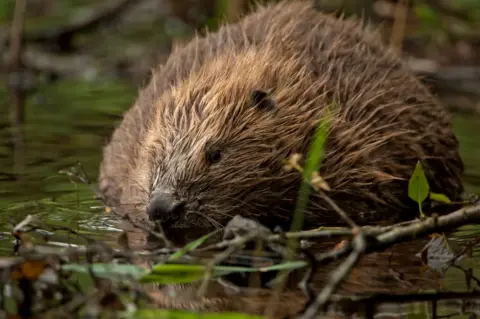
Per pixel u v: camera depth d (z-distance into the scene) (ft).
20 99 56.59
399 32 54.80
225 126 32.07
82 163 40.98
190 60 36.35
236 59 34.22
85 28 68.95
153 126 33.37
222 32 37.60
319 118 33.01
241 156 32.01
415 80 36.96
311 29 36.60
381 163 33.50
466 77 59.62
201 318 21.18
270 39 35.17
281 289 24.36
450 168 36.47
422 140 35.09
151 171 32.19
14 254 26.78
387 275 25.84
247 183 31.86
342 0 61.46
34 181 37.63
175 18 68.18
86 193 35.88
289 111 32.91
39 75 64.54
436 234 28.91
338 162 32.71
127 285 23.50
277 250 25.49
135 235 29.99
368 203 33.35
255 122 32.40
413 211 34.35
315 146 24.03
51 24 69.82
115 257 24.98
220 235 30.48
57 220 31.68
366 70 35.17
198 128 31.99
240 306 22.99
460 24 61.36
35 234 29.45
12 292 23.36
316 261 23.80
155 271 23.73
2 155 42.27
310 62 34.81
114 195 35.45
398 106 34.78
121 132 36.94
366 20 61.05
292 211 32.55
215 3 65.46
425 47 62.34
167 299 23.45
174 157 31.68
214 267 25.25
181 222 31.01
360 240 22.77
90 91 59.06
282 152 32.30
